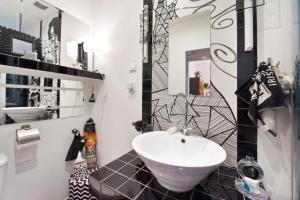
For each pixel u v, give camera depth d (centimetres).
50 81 133
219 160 64
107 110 152
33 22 120
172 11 113
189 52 107
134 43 134
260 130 85
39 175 124
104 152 155
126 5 139
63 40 139
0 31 103
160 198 66
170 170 60
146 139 92
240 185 75
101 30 157
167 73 116
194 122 106
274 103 71
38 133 114
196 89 105
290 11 78
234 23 92
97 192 71
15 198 110
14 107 111
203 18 102
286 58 79
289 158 78
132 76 136
